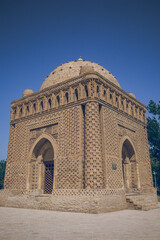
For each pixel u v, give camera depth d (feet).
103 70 74.69
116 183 53.57
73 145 53.01
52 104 62.49
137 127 73.10
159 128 109.09
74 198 46.83
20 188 62.34
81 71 58.80
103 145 52.70
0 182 152.25
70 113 56.29
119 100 64.54
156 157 112.68
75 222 32.45
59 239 21.86
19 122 70.64
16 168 65.92
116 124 60.29
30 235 23.84
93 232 25.22
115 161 55.57
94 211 43.16
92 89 53.21
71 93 58.08
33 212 46.39
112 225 29.78
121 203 50.44
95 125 50.55
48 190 61.36
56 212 46.11
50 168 62.80
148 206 53.01
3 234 24.45
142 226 29.04
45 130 62.28
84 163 50.88
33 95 69.10
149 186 72.64
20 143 67.87
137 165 68.59
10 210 51.34
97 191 44.65
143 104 80.23
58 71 72.95
